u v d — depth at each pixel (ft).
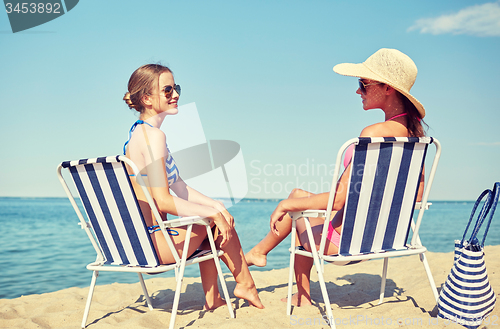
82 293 11.19
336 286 11.39
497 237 35.88
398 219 7.32
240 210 71.67
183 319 8.10
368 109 8.05
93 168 6.89
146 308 9.33
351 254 7.04
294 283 11.57
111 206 7.07
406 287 10.69
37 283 17.53
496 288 9.01
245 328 6.97
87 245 31.58
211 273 8.63
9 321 8.43
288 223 8.68
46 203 126.72
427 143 6.96
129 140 7.48
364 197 6.81
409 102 7.62
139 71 7.70
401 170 6.94
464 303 6.70
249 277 8.52
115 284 12.19
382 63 7.66
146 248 7.11
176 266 7.00
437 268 12.21
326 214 6.81
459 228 46.34
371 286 11.14
